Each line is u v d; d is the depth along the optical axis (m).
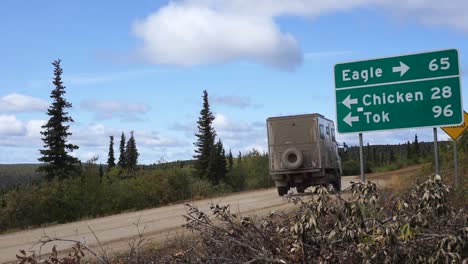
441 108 8.09
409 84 8.27
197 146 54.41
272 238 5.34
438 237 5.01
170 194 29.45
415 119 8.20
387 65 8.39
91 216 23.64
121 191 26.67
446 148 22.48
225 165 46.31
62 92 44.56
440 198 5.26
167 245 8.05
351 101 8.54
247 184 44.38
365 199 5.27
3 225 21.14
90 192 24.98
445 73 8.11
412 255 4.85
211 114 55.72
